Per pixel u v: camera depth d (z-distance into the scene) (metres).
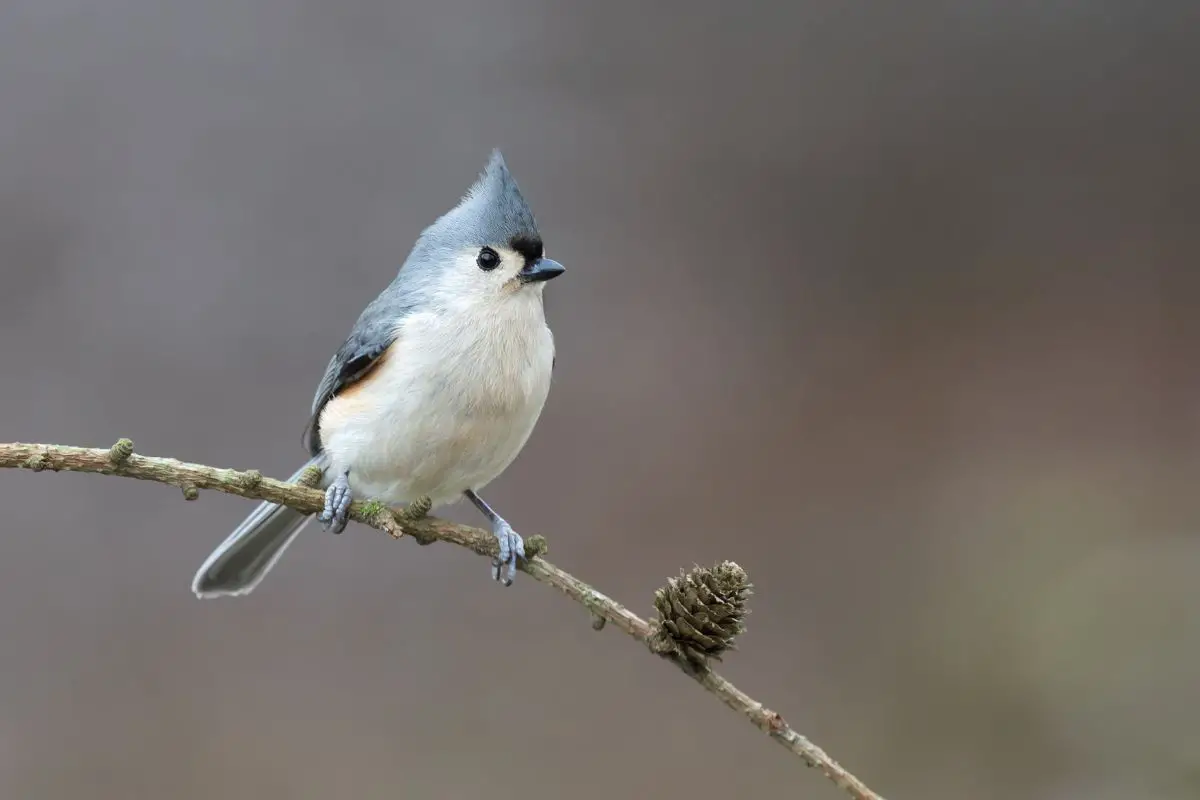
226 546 7.99
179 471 6.10
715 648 5.71
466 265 7.41
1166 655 9.94
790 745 5.58
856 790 5.47
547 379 7.64
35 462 5.91
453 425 7.36
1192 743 9.52
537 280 7.36
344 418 7.54
